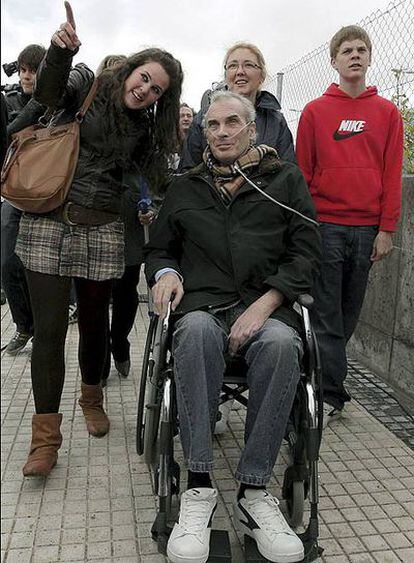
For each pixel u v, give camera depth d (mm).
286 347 2080
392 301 3807
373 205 3084
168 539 2016
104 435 3027
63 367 2656
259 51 3080
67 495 2510
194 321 2145
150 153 2729
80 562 2115
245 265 2365
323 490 2598
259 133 3023
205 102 3062
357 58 2973
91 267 2590
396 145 3053
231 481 2648
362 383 3871
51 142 2469
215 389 2135
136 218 3199
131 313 3572
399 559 2160
